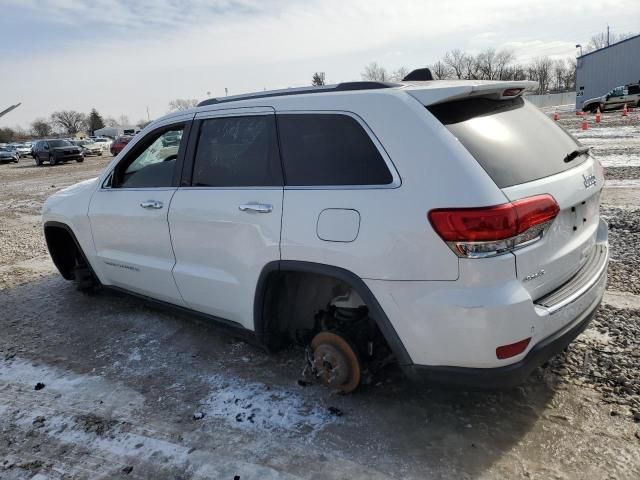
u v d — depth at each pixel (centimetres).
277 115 314
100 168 2531
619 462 249
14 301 536
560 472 246
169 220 370
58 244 536
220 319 366
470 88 262
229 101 355
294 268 295
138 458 277
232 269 334
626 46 4131
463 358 248
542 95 5712
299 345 380
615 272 484
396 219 253
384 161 264
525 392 308
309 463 263
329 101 293
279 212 299
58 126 12812
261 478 256
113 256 436
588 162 308
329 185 284
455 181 241
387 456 265
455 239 237
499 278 237
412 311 254
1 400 344
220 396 329
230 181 335
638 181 913
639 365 322
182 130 376
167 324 445
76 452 286
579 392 304
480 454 262
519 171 253
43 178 2181
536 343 251
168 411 317
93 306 503
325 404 311
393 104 269
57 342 427
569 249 275
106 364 384
